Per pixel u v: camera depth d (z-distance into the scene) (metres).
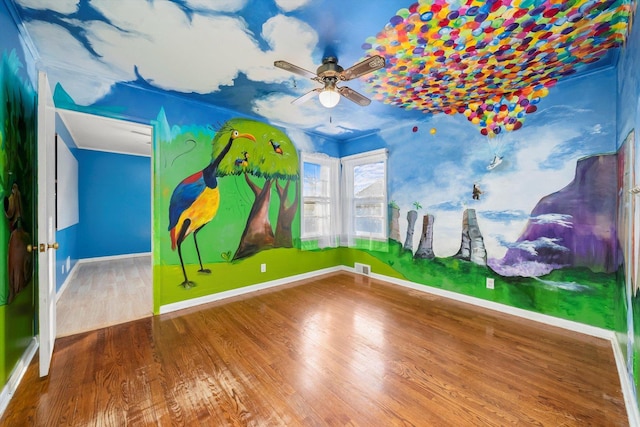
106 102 2.56
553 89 2.61
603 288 2.37
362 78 2.52
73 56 2.19
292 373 1.89
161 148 2.90
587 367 1.95
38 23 1.80
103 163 5.88
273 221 3.91
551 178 2.63
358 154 4.46
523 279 2.82
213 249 3.31
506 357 2.09
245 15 1.72
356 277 4.37
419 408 1.57
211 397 1.65
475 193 3.17
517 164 2.84
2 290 1.65
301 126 4.02
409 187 3.84
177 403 1.60
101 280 4.21
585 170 2.44
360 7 1.65
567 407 1.57
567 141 2.54
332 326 2.62
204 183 3.22
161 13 1.71
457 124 3.32
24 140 2.03
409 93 2.86
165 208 2.94
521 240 2.83
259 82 2.64
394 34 1.91
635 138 1.59
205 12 1.70
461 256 3.31
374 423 1.46
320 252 4.54
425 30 1.86
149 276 4.45
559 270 2.60
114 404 1.59
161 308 2.91
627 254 1.80
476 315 2.88
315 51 2.12
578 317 2.50
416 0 1.59
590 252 2.43
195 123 3.14
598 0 1.56
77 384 1.76
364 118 3.65
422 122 3.69
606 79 2.33
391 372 1.91
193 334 2.46
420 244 3.72
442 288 3.49
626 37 1.81
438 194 3.52
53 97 2.30
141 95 2.77
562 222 2.57
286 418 1.50
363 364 2.00
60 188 3.59
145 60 2.25
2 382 1.61
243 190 3.58
